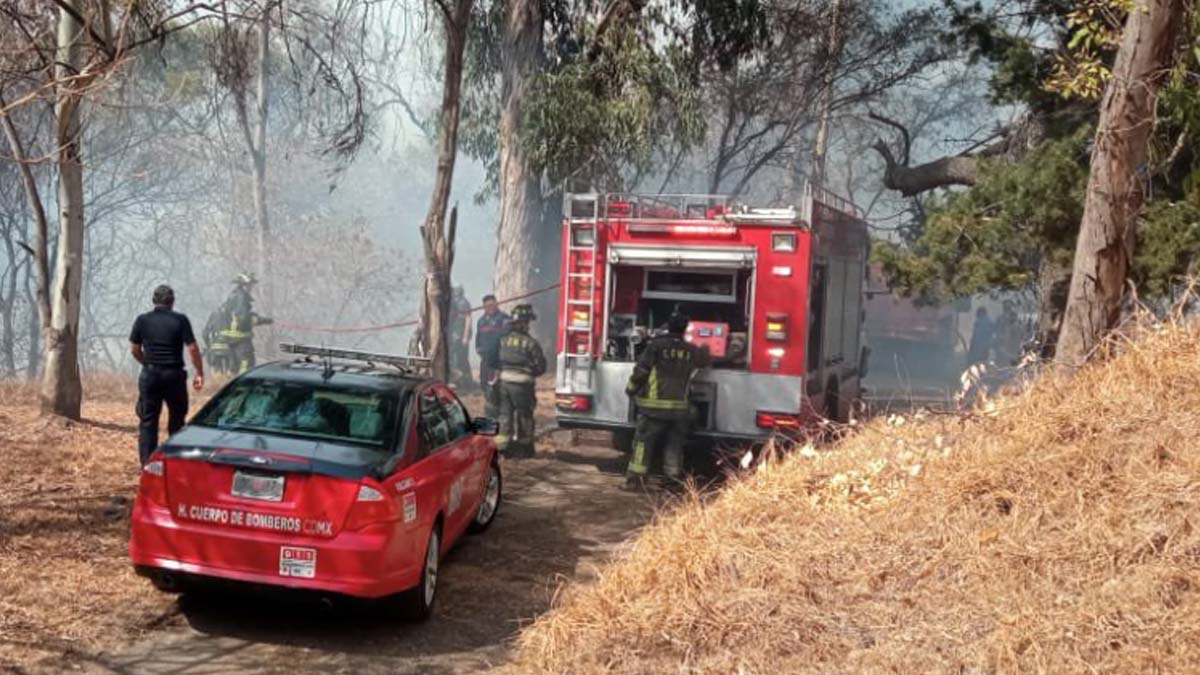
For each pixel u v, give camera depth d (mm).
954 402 7453
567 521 8531
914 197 20266
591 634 4871
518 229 18109
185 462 5539
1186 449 5090
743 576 5070
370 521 5422
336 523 5414
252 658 5281
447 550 6754
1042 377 6527
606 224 10055
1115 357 6398
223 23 12000
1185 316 6434
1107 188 7656
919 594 4680
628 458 11383
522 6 17766
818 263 10133
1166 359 5891
